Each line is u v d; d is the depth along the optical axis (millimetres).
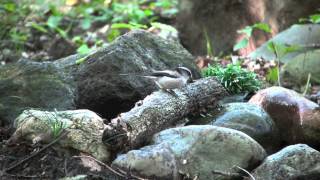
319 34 15500
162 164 8711
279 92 10977
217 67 12453
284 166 8688
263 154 9117
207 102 10594
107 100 11047
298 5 16359
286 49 14258
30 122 9461
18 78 11234
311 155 8805
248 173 8719
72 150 9195
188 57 12031
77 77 11211
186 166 8789
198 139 9008
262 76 14141
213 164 8820
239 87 11898
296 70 13922
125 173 8727
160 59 11711
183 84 10391
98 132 9328
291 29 15977
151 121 9516
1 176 8844
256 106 10547
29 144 9391
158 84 10344
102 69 11141
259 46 16953
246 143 9008
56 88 11047
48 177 8844
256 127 10055
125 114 9461
